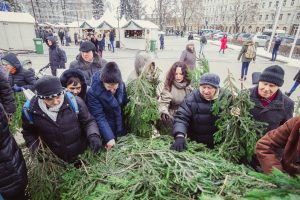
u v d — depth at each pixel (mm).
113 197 1387
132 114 2143
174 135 2086
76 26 26594
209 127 2256
